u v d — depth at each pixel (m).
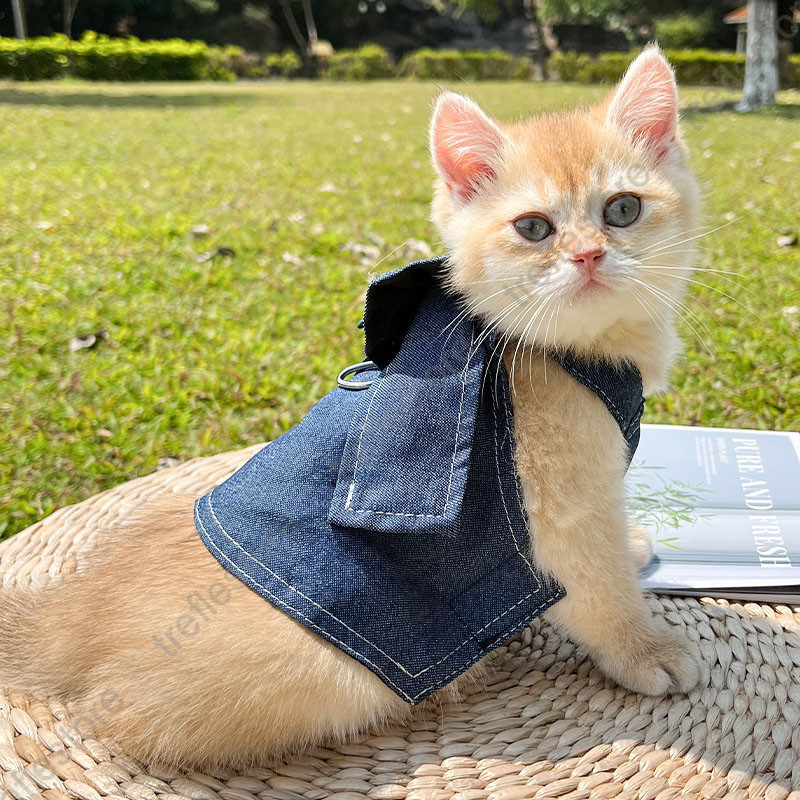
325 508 0.31
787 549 0.40
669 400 0.59
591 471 0.32
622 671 0.35
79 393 0.63
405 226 0.99
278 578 0.31
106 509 0.45
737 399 0.59
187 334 0.71
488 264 0.32
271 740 0.31
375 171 1.34
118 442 0.57
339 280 0.82
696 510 0.42
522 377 0.32
